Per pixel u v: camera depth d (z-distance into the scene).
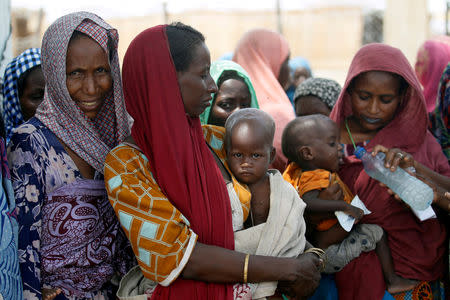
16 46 13.02
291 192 2.16
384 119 2.72
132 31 15.77
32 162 2.03
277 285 2.10
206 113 3.04
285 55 3.97
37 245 2.01
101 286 2.18
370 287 2.52
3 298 1.78
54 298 2.06
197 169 2.02
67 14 2.12
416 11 8.77
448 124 3.00
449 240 2.70
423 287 2.57
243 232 2.06
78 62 2.07
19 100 3.01
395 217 2.60
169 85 1.99
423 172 2.59
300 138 2.67
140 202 1.91
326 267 2.56
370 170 2.57
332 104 3.56
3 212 1.82
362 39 19.05
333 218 2.53
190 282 1.96
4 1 3.00
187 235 1.92
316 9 18.98
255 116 2.17
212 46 18.44
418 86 2.66
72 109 2.11
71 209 2.09
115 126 2.33
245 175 2.13
